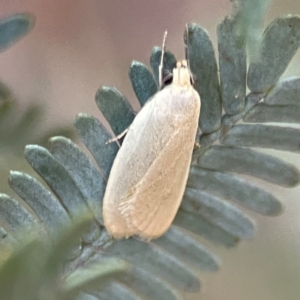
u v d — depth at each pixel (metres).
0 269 0.09
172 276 0.10
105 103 0.10
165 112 0.10
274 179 0.10
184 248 0.10
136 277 0.10
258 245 0.11
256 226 0.10
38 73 0.11
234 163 0.10
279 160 0.10
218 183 0.10
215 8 0.11
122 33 0.12
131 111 0.10
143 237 0.10
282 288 0.11
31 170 0.10
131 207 0.10
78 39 0.12
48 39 0.12
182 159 0.10
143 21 0.12
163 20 0.12
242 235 0.10
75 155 0.10
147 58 0.12
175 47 0.12
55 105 0.11
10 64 0.11
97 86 0.11
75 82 0.11
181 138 0.11
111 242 0.10
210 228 0.10
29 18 0.10
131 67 0.10
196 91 0.10
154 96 0.10
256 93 0.10
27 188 0.10
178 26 0.12
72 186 0.10
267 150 0.11
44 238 0.09
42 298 0.09
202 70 0.10
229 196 0.10
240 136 0.10
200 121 0.10
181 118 0.10
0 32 0.10
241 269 0.11
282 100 0.10
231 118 0.10
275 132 0.10
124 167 0.10
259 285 0.11
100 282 0.10
